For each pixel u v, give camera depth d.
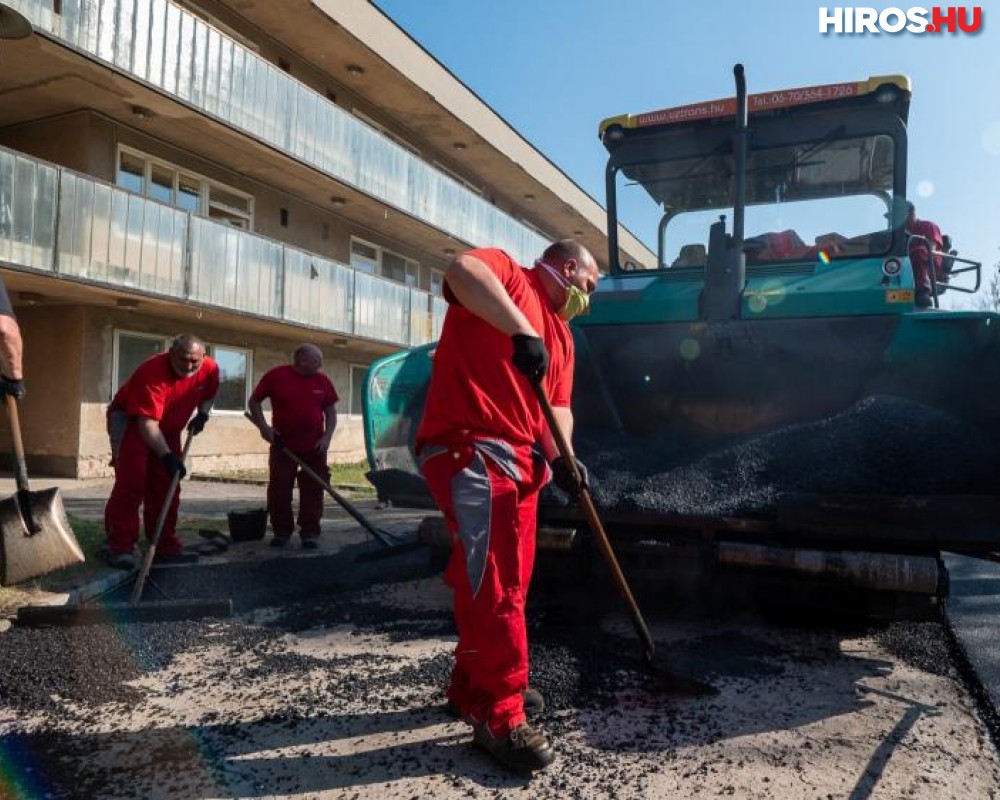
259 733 2.65
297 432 5.95
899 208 4.95
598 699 2.91
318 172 14.36
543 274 2.76
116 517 4.91
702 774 2.34
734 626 3.88
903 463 3.70
